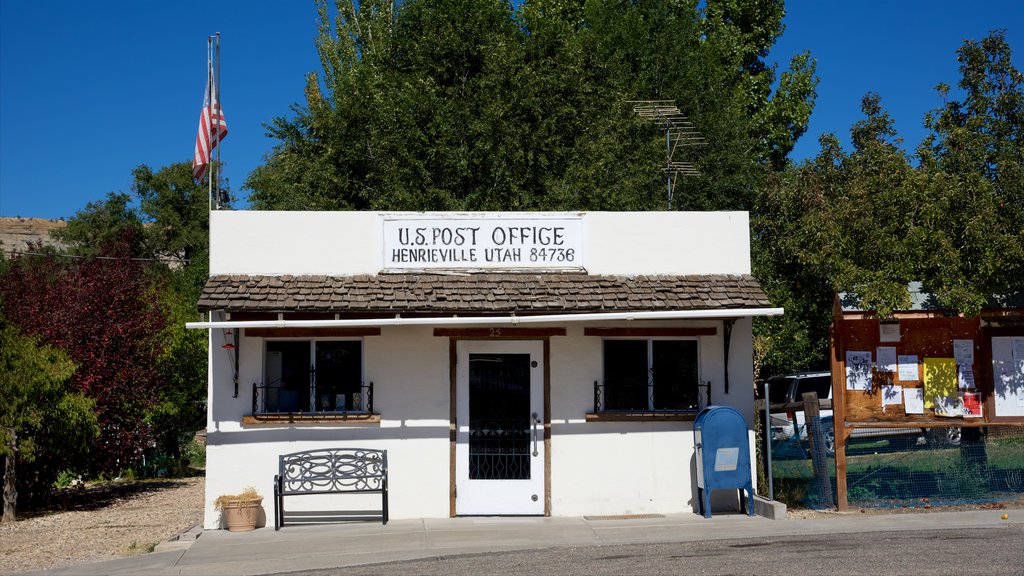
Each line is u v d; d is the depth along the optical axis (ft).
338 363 38.68
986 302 37.81
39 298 55.01
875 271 39.96
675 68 85.35
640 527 35.42
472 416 38.65
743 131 87.15
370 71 80.12
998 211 39.68
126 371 52.29
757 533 33.42
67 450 47.01
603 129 74.54
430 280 38.70
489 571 28.04
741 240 40.65
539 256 39.96
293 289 37.45
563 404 38.91
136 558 31.35
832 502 38.09
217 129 50.57
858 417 37.93
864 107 55.88
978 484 38.19
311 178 75.36
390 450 38.11
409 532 34.91
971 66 45.83
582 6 98.63
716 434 37.55
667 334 39.34
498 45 75.46
